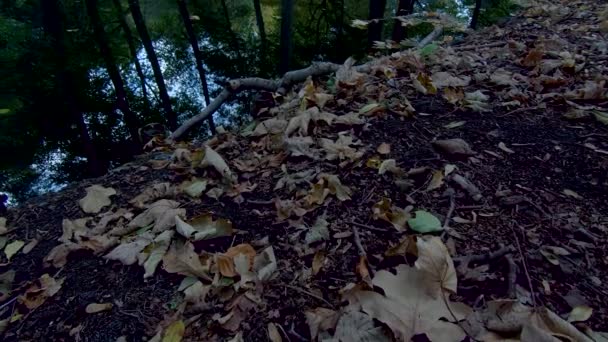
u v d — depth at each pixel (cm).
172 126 970
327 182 190
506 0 990
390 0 1360
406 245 145
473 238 148
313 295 137
